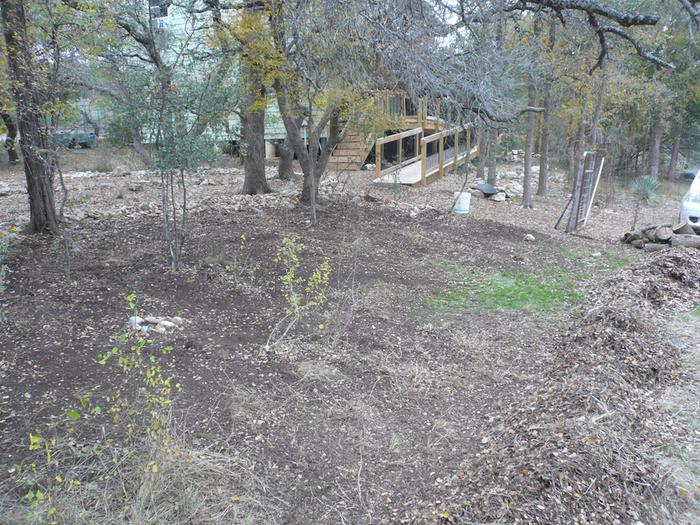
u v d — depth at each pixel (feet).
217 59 25.39
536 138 79.97
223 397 12.98
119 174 48.88
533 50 37.40
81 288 18.40
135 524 8.89
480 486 10.54
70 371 13.37
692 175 82.74
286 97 27.76
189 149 19.80
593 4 29.58
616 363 15.47
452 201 43.11
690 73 59.72
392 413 13.44
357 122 32.42
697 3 32.04
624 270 26.22
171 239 24.35
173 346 15.03
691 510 9.95
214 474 10.46
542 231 36.17
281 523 9.73
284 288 20.39
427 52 25.36
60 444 10.77
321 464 11.35
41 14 19.17
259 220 29.53
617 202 53.88
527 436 12.03
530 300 22.06
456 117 33.45
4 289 16.76
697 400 13.92
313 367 14.80
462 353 17.03
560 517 9.46
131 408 12.03
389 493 10.73
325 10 23.63
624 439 11.65
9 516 8.82
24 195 38.04
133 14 21.88
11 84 18.83
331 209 33.96
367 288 21.67
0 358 13.60
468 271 25.57
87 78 22.95
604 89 45.98
